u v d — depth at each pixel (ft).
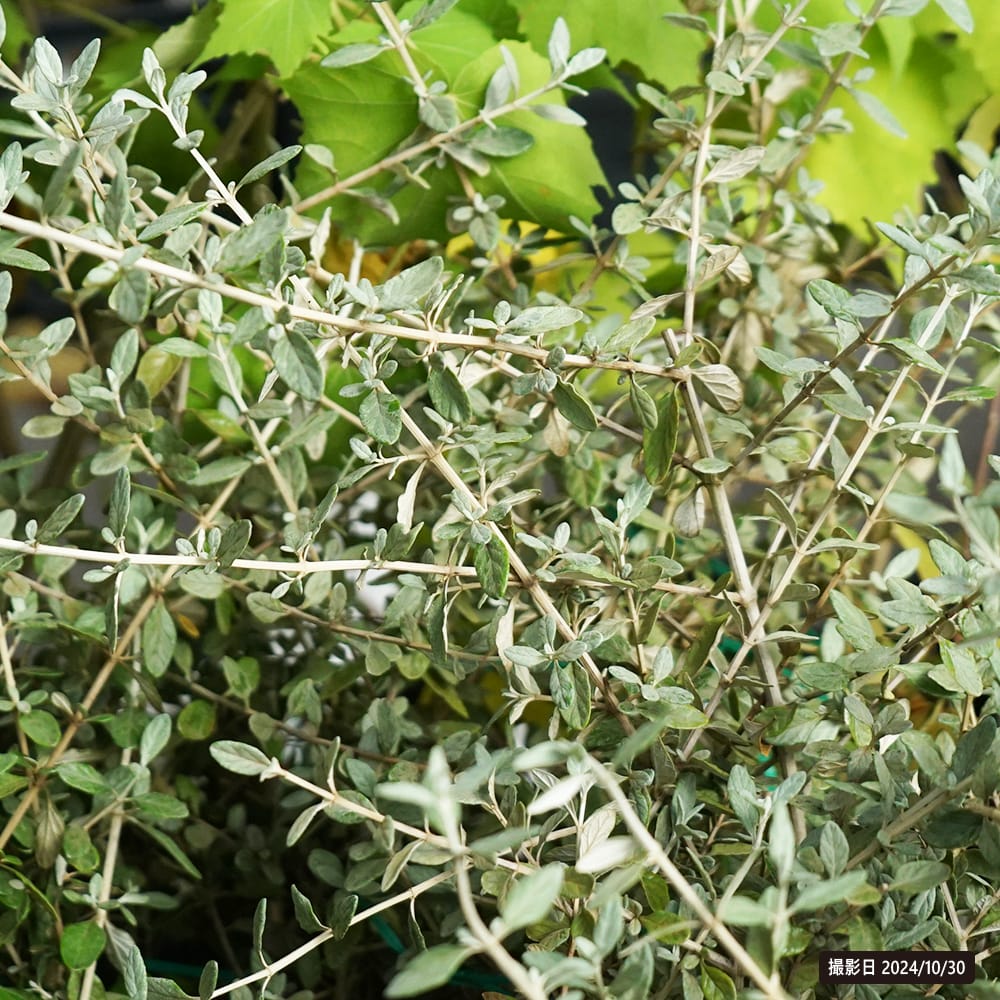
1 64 2.68
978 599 2.48
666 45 3.27
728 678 2.61
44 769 2.75
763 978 2.21
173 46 3.24
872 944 2.35
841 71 2.97
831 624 2.75
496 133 3.00
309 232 2.91
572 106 3.93
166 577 2.83
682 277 3.39
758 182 3.33
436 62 3.06
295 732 2.87
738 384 2.63
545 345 2.78
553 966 2.23
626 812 2.19
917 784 2.56
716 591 2.63
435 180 3.10
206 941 3.11
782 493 2.98
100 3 4.24
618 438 3.13
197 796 3.01
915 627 2.51
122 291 2.35
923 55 3.55
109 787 2.72
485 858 2.49
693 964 2.39
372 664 2.78
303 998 2.72
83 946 2.64
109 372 2.78
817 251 3.43
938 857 2.45
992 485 2.27
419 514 3.04
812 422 3.28
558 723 2.58
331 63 2.90
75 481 2.97
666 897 2.43
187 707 2.88
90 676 2.97
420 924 2.84
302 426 2.84
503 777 2.54
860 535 2.66
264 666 3.15
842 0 3.40
